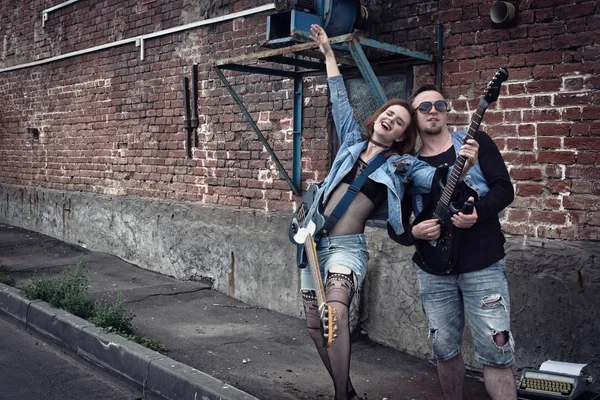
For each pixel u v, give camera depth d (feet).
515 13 14.37
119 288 23.59
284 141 20.62
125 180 28.60
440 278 11.06
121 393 15.26
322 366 15.90
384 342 17.31
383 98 14.84
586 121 13.41
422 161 11.37
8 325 20.65
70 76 32.19
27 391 15.06
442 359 11.38
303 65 18.28
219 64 17.95
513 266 14.43
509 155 14.65
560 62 13.76
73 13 31.65
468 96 15.40
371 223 17.87
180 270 24.99
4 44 38.04
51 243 32.27
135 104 27.66
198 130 24.35
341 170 12.07
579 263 13.44
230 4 22.56
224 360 16.20
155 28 26.23
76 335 17.66
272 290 20.98
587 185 13.43
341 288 11.48
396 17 16.84
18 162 37.37
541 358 14.02
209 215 23.67
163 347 16.67
